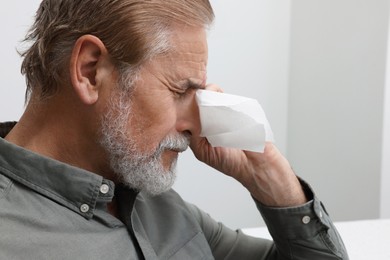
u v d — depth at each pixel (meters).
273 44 2.58
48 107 0.96
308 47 2.58
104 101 0.93
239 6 2.43
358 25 2.34
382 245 1.55
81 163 0.98
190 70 0.95
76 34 0.92
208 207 2.52
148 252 1.02
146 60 0.92
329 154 2.54
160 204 1.19
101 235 0.96
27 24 1.86
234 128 1.04
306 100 2.62
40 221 0.89
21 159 0.92
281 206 1.24
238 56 2.47
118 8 0.90
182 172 2.41
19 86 1.88
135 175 0.98
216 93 1.03
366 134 2.34
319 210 1.24
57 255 0.88
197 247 1.18
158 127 0.96
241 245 1.35
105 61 0.92
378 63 2.27
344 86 2.43
